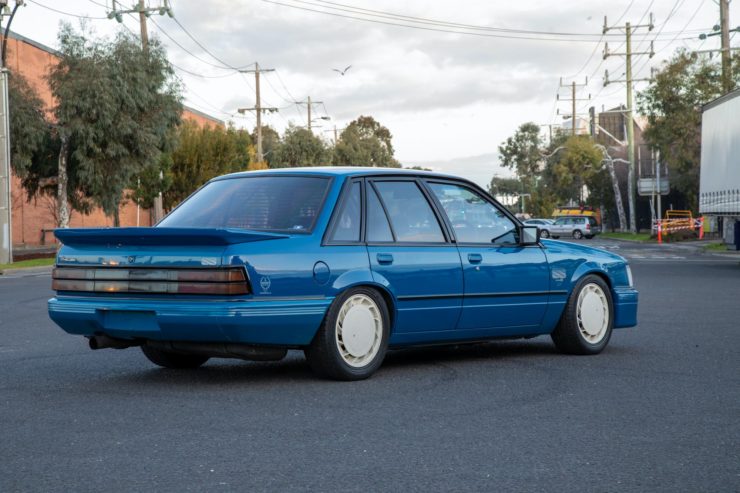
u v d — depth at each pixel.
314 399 6.15
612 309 8.59
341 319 6.70
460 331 7.50
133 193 44.97
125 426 5.34
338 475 4.32
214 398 6.19
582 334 8.33
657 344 9.12
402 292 6.99
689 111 46.44
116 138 36.12
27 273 27.03
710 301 14.22
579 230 61.59
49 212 48.50
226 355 6.43
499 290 7.65
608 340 8.54
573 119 86.81
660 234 48.19
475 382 6.86
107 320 6.59
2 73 30.30
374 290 6.88
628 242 50.00
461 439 5.04
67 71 35.66
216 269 6.17
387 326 6.98
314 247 6.56
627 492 4.06
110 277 6.57
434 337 7.34
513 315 7.82
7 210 30.28
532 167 120.38
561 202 89.38
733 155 23.97
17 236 45.31
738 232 24.89
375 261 6.85
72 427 5.32
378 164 110.06
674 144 48.53
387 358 8.12
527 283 7.88
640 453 4.74
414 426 5.35
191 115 71.88
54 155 37.03
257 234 6.28
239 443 4.93
